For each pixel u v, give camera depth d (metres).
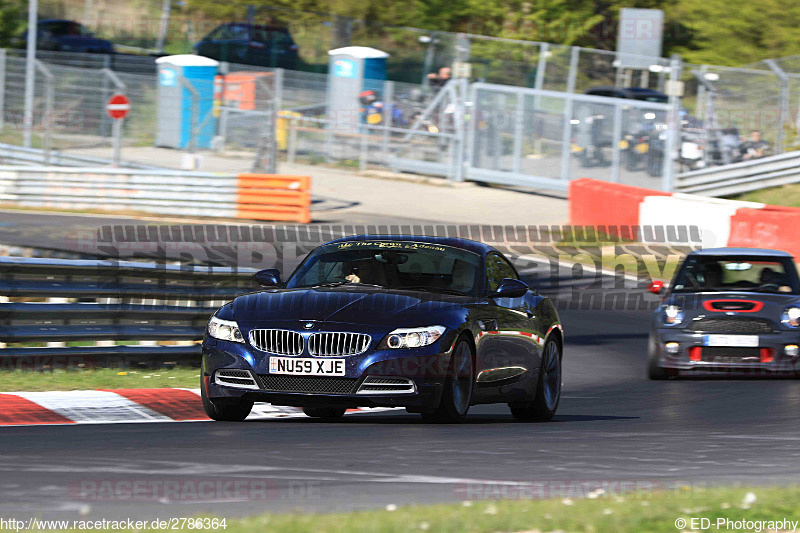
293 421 31.39
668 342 44.53
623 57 110.06
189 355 43.03
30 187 93.81
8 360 37.84
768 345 43.34
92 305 40.25
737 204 79.50
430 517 15.78
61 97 118.88
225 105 122.50
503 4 163.38
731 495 18.02
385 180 115.38
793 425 31.64
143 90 122.94
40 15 141.75
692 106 105.81
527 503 17.22
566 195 110.44
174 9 143.12
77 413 31.36
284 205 90.81
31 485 19.27
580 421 33.41
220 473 20.86
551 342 34.84
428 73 122.75
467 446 25.33
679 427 31.03
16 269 37.97
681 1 155.62
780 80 105.75
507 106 110.62
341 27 130.25
